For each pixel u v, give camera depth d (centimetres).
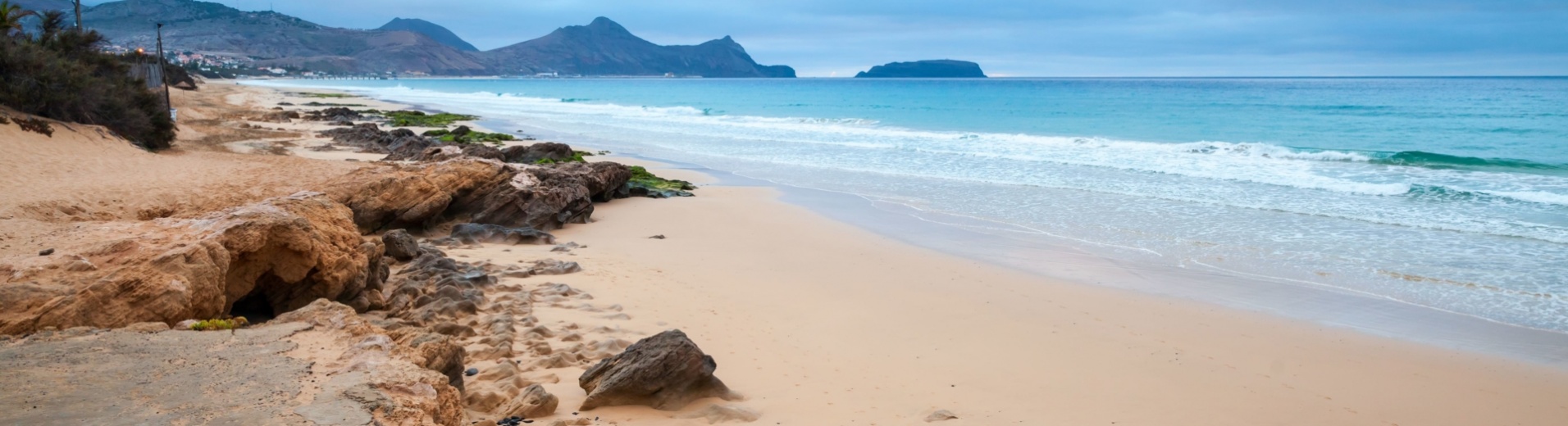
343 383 577
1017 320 1227
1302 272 1571
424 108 8431
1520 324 1248
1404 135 4584
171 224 1062
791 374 943
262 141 3709
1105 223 2075
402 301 1155
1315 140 4338
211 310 905
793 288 1392
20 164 2098
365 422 515
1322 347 1134
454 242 1652
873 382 930
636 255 1633
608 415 787
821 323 1180
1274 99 9544
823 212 2267
